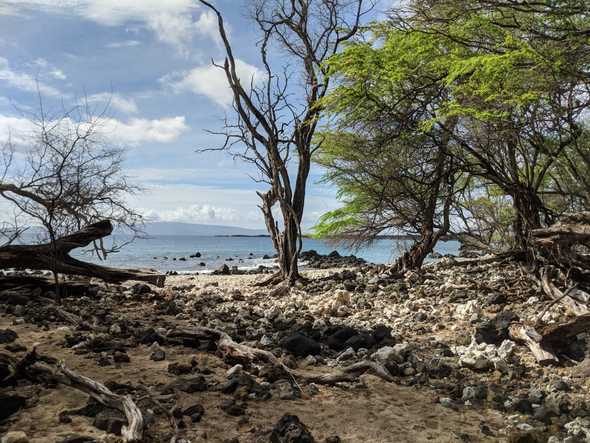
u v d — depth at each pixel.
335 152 15.80
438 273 13.69
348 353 6.12
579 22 8.95
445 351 6.44
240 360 5.41
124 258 43.47
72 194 9.83
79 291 10.08
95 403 4.00
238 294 12.08
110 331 6.63
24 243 10.06
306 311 9.76
